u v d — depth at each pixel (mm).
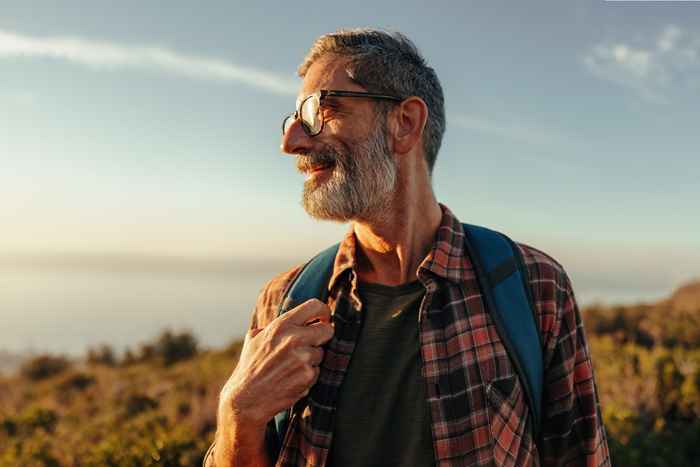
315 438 1453
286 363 1358
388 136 1531
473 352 1407
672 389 5938
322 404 1476
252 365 1399
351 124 1497
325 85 1525
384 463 1416
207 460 1604
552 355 1472
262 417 1364
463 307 1446
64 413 10312
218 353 16562
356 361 1499
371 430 1438
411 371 1441
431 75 1648
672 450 4953
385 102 1526
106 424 8180
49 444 7410
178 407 8117
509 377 1394
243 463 1433
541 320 1466
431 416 1373
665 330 10430
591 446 1475
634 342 9969
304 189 1546
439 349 1420
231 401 1391
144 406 9297
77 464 6598
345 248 1596
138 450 5844
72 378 15188
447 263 1471
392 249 1554
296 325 1399
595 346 9164
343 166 1483
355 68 1513
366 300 1552
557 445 1487
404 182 1545
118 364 19812
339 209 1474
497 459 1342
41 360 19844
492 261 1496
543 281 1492
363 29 1616
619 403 5906
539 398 1422
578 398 1502
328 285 1582
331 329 1415
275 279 1750
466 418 1365
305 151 1529
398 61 1556
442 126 1678
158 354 19734
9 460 6836
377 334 1500
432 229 1577
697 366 6184
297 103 1562
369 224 1549
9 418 8555
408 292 1518
